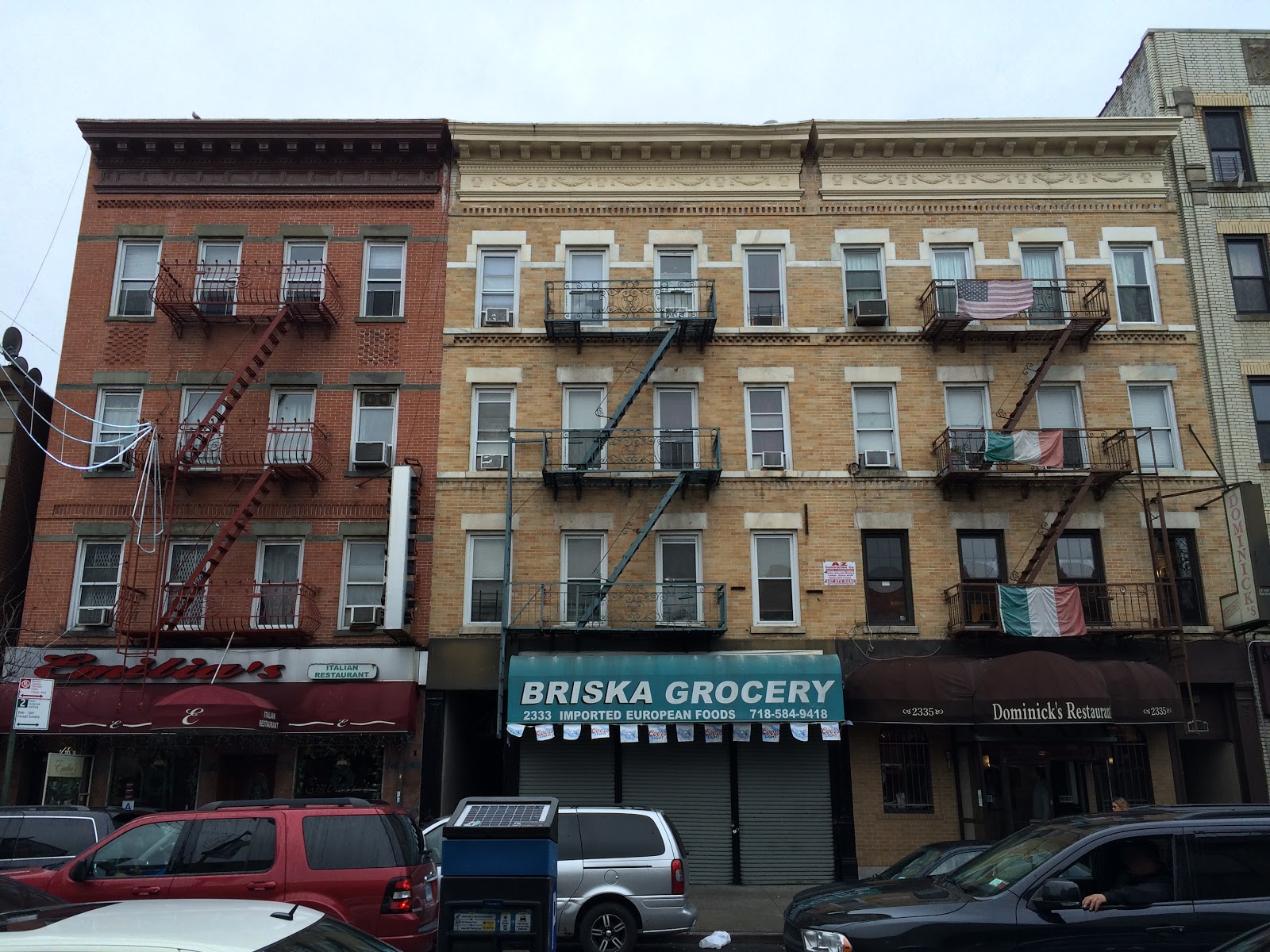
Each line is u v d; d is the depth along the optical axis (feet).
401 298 69.46
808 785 60.90
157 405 67.05
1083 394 66.95
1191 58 73.46
